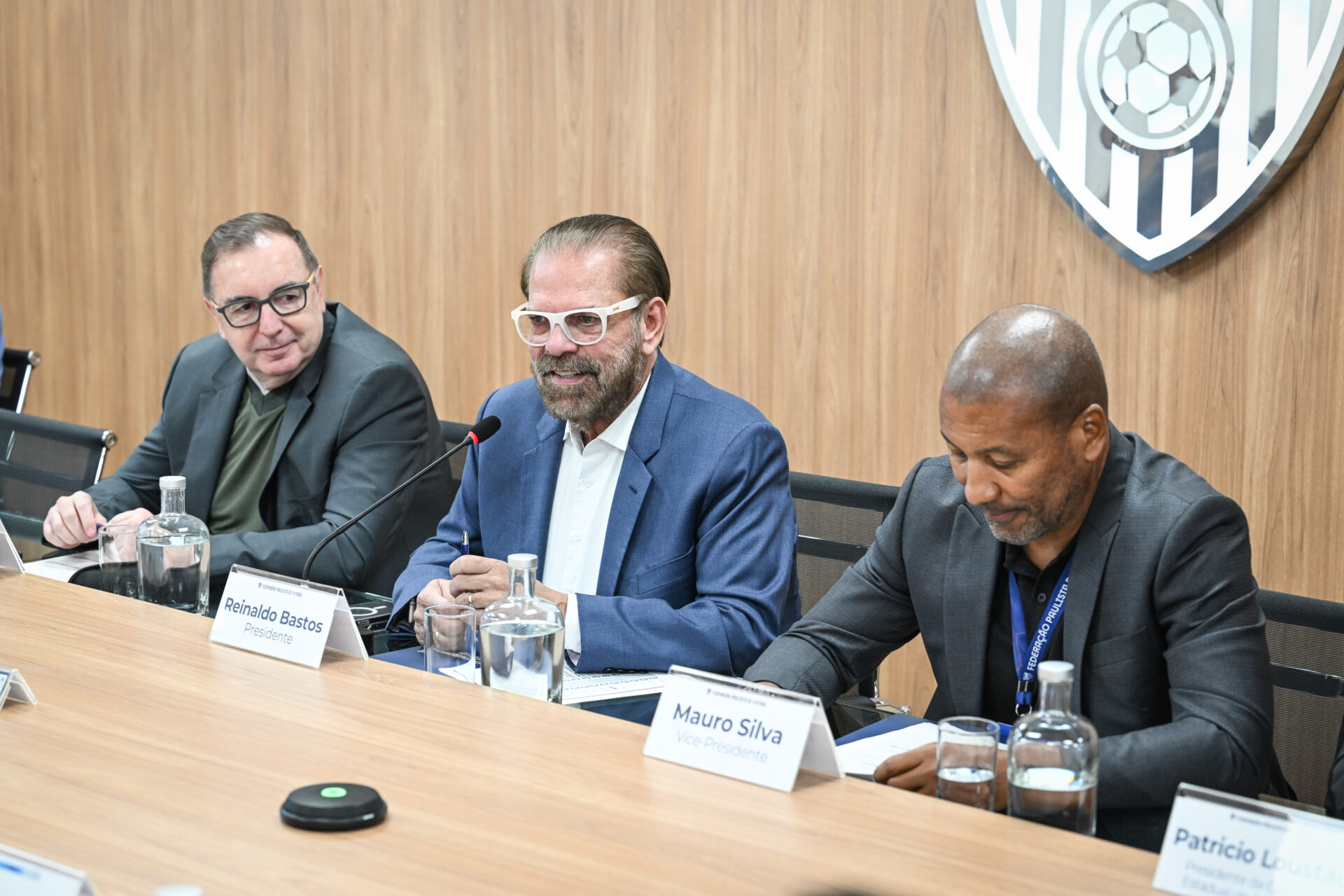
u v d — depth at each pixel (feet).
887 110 11.26
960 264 11.02
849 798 3.91
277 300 8.45
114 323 17.02
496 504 7.22
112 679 4.94
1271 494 9.73
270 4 15.05
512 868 3.35
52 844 3.45
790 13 11.68
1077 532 5.42
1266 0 9.17
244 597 5.47
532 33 13.25
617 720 4.63
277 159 15.25
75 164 17.01
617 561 6.73
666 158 12.58
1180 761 4.71
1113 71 9.85
